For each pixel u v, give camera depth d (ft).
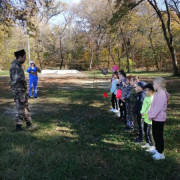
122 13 62.54
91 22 132.87
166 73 93.15
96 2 128.57
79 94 38.04
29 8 34.86
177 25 102.73
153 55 114.11
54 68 148.66
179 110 24.95
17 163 12.15
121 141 15.65
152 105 12.60
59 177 10.68
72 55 148.36
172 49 75.36
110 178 10.78
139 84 15.43
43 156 12.89
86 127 18.97
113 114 23.81
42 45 139.44
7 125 19.33
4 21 35.65
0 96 35.70
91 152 13.56
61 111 25.18
